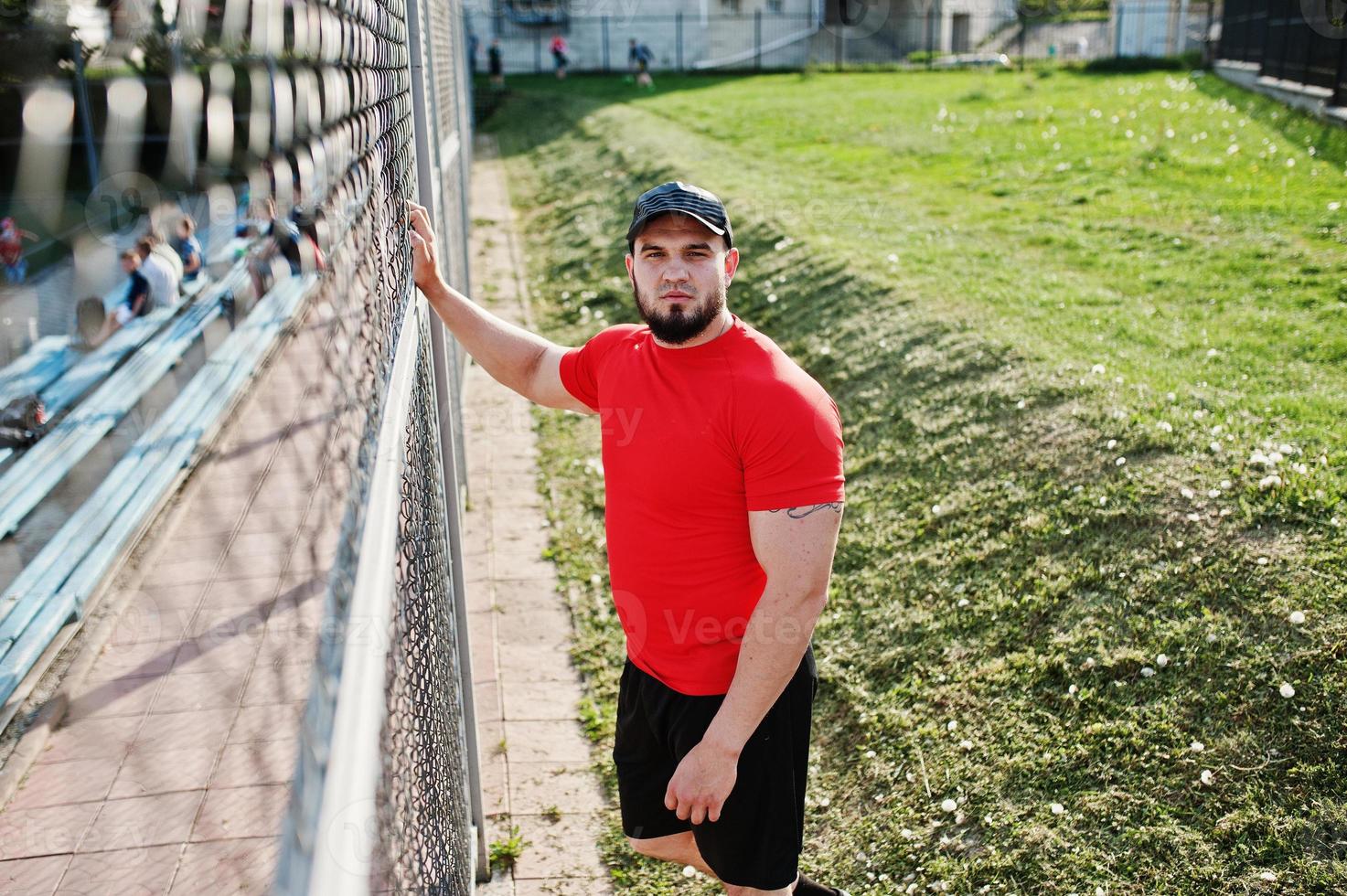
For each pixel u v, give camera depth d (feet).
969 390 17.79
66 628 6.13
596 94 83.46
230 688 5.82
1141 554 12.35
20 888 5.74
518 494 20.20
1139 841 9.31
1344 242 24.14
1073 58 90.89
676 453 6.81
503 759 12.30
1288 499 12.17
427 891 5.31
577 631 15.11
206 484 5.61
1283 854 8.77
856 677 12.84
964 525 14.53
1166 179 33.40
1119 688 10.85
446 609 8.48
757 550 6.70
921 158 42.06
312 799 2.77
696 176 40.98
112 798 6.10
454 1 35.86
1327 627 10.34
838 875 10.21
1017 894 9.31
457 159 27.78
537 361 8.46
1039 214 30.42
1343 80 39.60
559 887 10.35
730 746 6.66
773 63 103.45
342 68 4.47
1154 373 16.79
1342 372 16.44
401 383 5.53
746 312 26.99
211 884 5.57
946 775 10.79
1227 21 62.03
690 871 10.44
